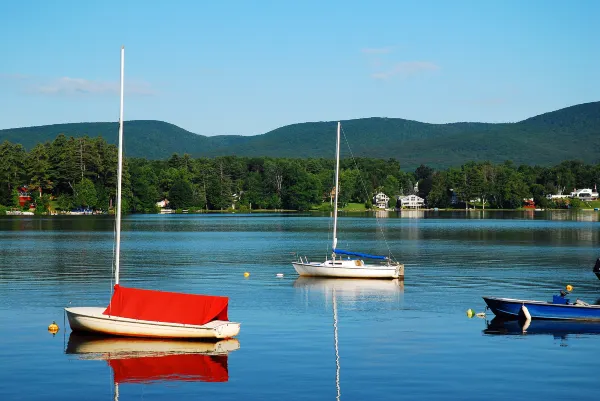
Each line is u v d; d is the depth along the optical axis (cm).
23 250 10531
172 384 3366
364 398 3145
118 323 4203
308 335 4353
